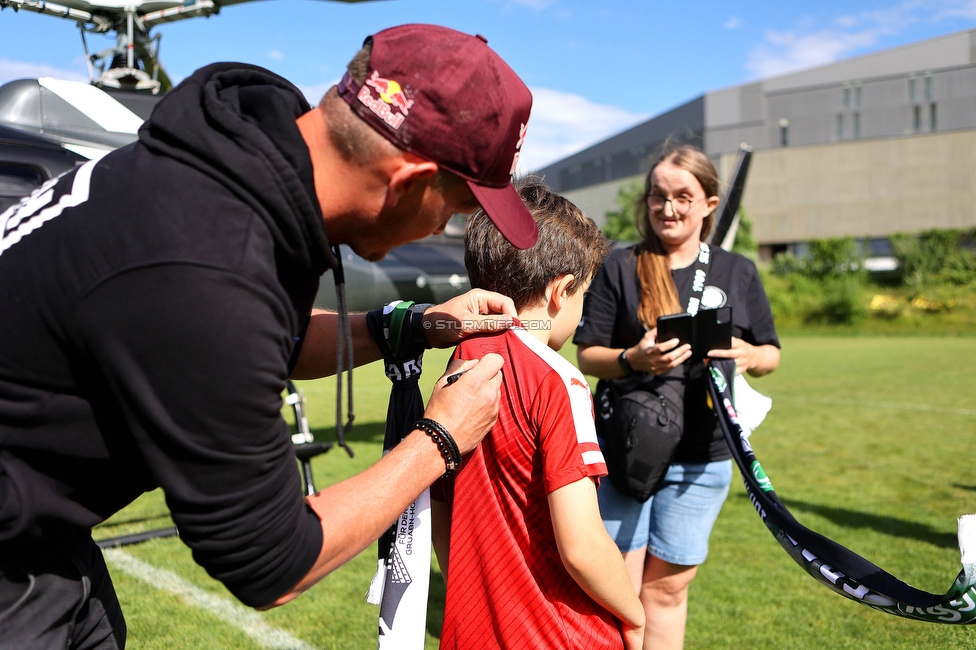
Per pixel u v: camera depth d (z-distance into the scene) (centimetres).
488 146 113
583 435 139
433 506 162
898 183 4419
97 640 131
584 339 256
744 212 4066
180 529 102
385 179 111
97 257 98
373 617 320
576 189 6844
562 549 135
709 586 361
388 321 153
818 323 2895
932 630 312
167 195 100
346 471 567
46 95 558
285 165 103
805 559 176
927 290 2878
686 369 238
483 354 149
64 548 118
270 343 101
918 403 964
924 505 495
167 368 95
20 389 102
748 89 4912
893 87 4531
